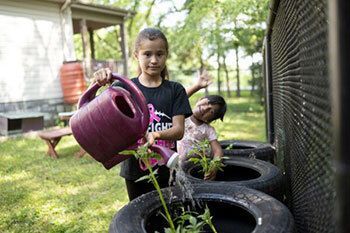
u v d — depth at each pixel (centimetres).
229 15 620
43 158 605
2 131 860
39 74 1010
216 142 281
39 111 1002
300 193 185
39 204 383
